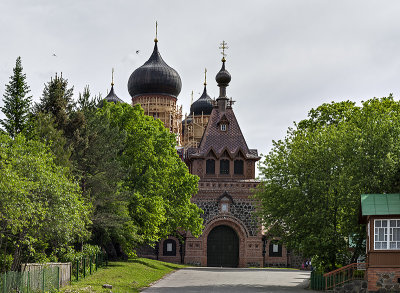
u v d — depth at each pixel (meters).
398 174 41.53
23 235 34.94
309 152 46.22
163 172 62.53
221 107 85.31
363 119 46.38
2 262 38.91
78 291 34.34
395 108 56.09
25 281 30.19
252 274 60.38
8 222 31.88
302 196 45.22
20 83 50.84
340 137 45.53
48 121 44.59
